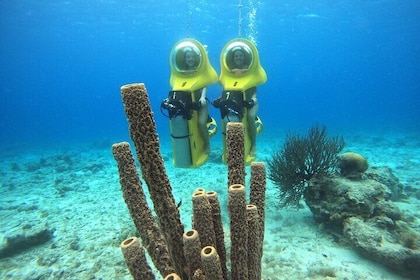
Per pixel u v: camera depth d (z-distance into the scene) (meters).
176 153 5.50
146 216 2.07
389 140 17.17
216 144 18.75
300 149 6.07
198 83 5.30
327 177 5.65
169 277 1.73
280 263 4.44
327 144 6.10
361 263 4.32
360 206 4.84
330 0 25.66
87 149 21.14
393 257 3.93
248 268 2.06
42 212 7.51
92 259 5.06
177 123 5.30
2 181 11.80
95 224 6.54
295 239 5.17
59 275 4.64
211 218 1.86
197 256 1.78
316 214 5.49
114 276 4.52
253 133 5.48
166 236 2.00
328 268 4.16
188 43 5.64
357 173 5.58
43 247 5.61
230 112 5.13
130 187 2.06
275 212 6.39
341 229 5.03
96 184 10.16
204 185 8.84
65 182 10.60
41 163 15.16
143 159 1.85
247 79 5.39
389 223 4.48
